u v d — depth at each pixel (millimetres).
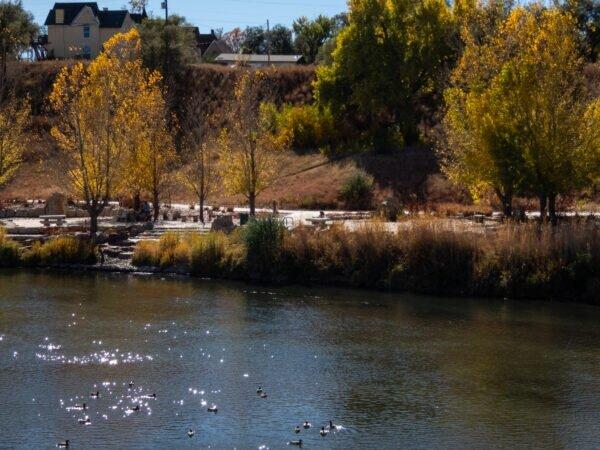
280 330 24719
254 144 44656
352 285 31172
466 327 25203
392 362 21609
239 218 43031
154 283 32062
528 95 32594
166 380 19938
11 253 35969
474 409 18344
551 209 33531
